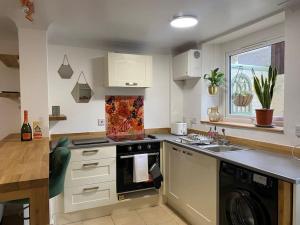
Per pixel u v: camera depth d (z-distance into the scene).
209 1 1.92
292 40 2.04
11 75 2.84
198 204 2.40
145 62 3.17
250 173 1.75
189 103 3.56
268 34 2.54
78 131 3.16
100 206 2.74
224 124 2.87
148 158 2.97
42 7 2.00
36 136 2.39
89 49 3.19
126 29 2.63
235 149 2.47
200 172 2.35
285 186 1.51
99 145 2.69
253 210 1.69
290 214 1.52
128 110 3.45
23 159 1.49
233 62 3.11
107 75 3.03
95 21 2.36
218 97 3.32
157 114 3.65
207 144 2.65
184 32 2.76
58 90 3.04
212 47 3.26
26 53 2.38
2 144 2.07
